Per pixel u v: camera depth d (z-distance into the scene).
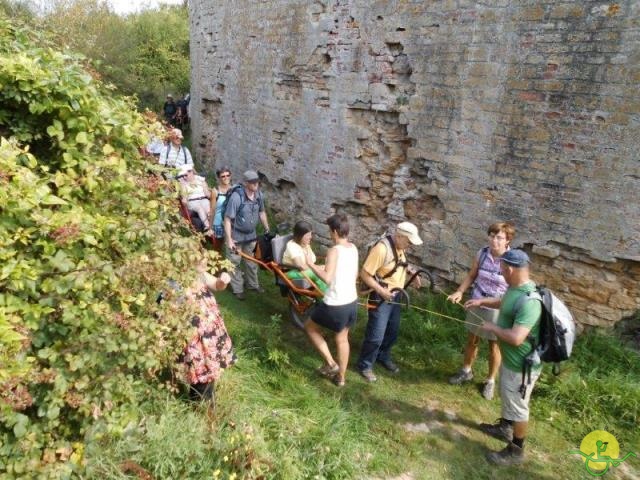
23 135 3.05
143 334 2.81
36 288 2.58
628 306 4.85
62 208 2.83
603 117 4.61
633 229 4.62
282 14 7.74
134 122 3.61
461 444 4.11
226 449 3.30
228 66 9.71
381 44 6.22
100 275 2.65
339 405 4.39
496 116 5.27
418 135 6.02
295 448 3.61
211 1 10.13
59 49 4.19
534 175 5.10
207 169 11.40
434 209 6.12
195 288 3.47
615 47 4.45
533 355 3.65
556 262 5.14
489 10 5.14
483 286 4.50
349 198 7.03
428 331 5.53
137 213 3.23
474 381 4.91
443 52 5.60
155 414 3.42
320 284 5.27
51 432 2.72
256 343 5.06
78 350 2.63
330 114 7.09
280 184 8.49
